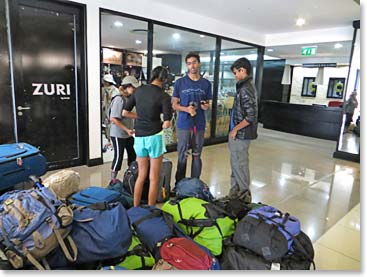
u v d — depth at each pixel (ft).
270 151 19.24
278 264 5.66
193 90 10.01
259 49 23.59
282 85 37.83
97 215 5.45
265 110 30.89
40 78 12.04
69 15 12.41
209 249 6.17
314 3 14.40
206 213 6.72
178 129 10.21
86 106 13.37
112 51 20.51
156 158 8.30
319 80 36.06
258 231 5.96
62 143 13.15
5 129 11.46
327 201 10.81
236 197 8.27
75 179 8.48
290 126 28.40
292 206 10.24
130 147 11.19
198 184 8.61
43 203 4.90
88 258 5.01
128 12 14.23
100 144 14.12
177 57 20.70
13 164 7.59
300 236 6.15
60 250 4.85
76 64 12.98
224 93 21.58
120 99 10.18
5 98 11.28
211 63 20.26
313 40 21.11
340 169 15.33
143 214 6.63
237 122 9.41
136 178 9.37
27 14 11.30
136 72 19.31
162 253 5.19
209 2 14.97
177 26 16.60
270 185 12.35
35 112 12.12
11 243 4.39
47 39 11.98
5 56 11.03
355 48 17.24
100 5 13.10
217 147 19.90
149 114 7.99
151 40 15.74
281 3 14.64
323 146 21.89
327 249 7.52
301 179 13.37
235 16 17.76
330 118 25.08
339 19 17.31
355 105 17.17
